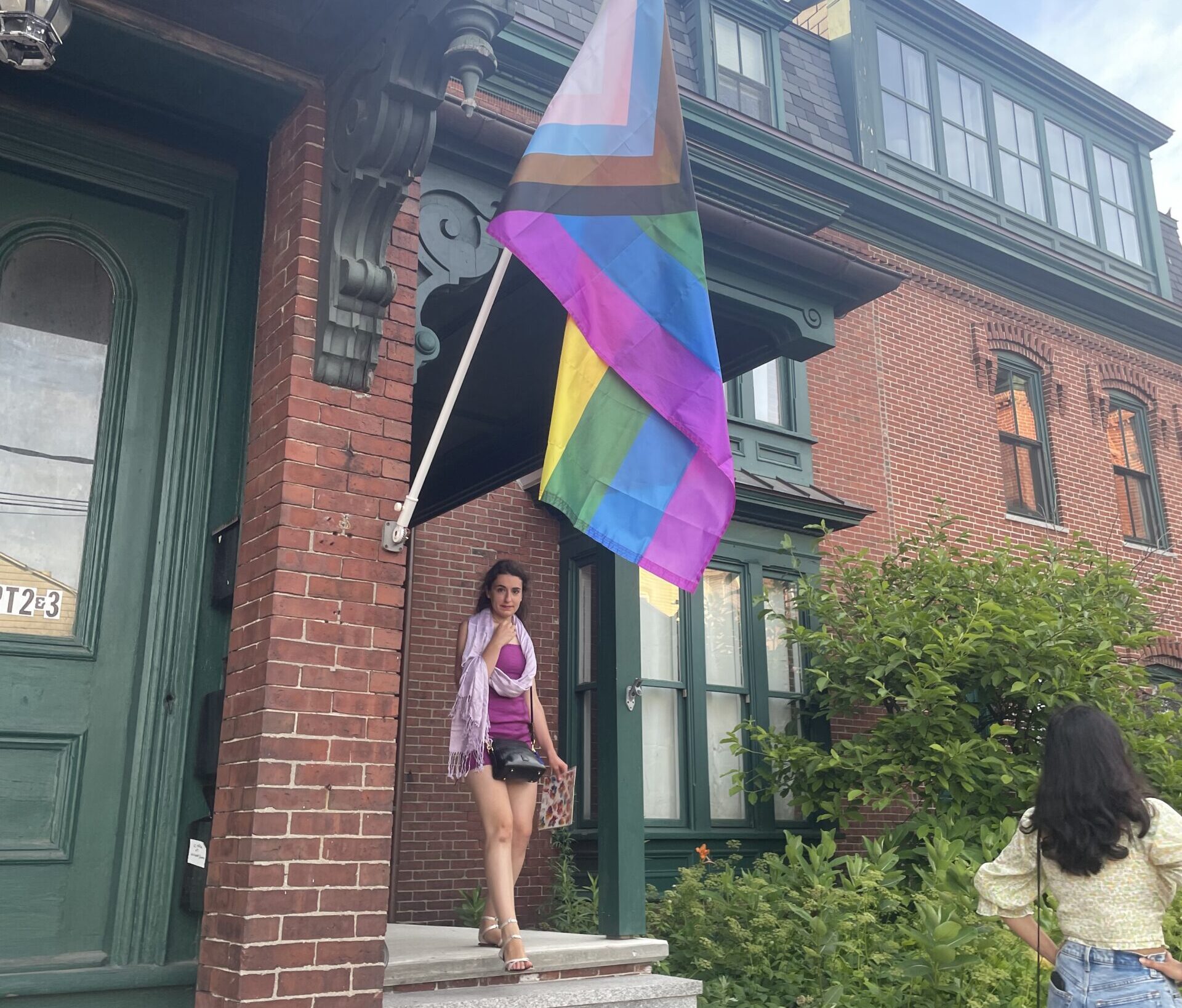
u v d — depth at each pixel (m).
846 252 5.83
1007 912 3.62
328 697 3.67
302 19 3.99
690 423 4.11
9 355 4.06
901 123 12.98
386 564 3.91
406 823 8.30
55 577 3.96
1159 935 3.29
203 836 3.89
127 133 4.32
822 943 5.50
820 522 10.20
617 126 4.20
